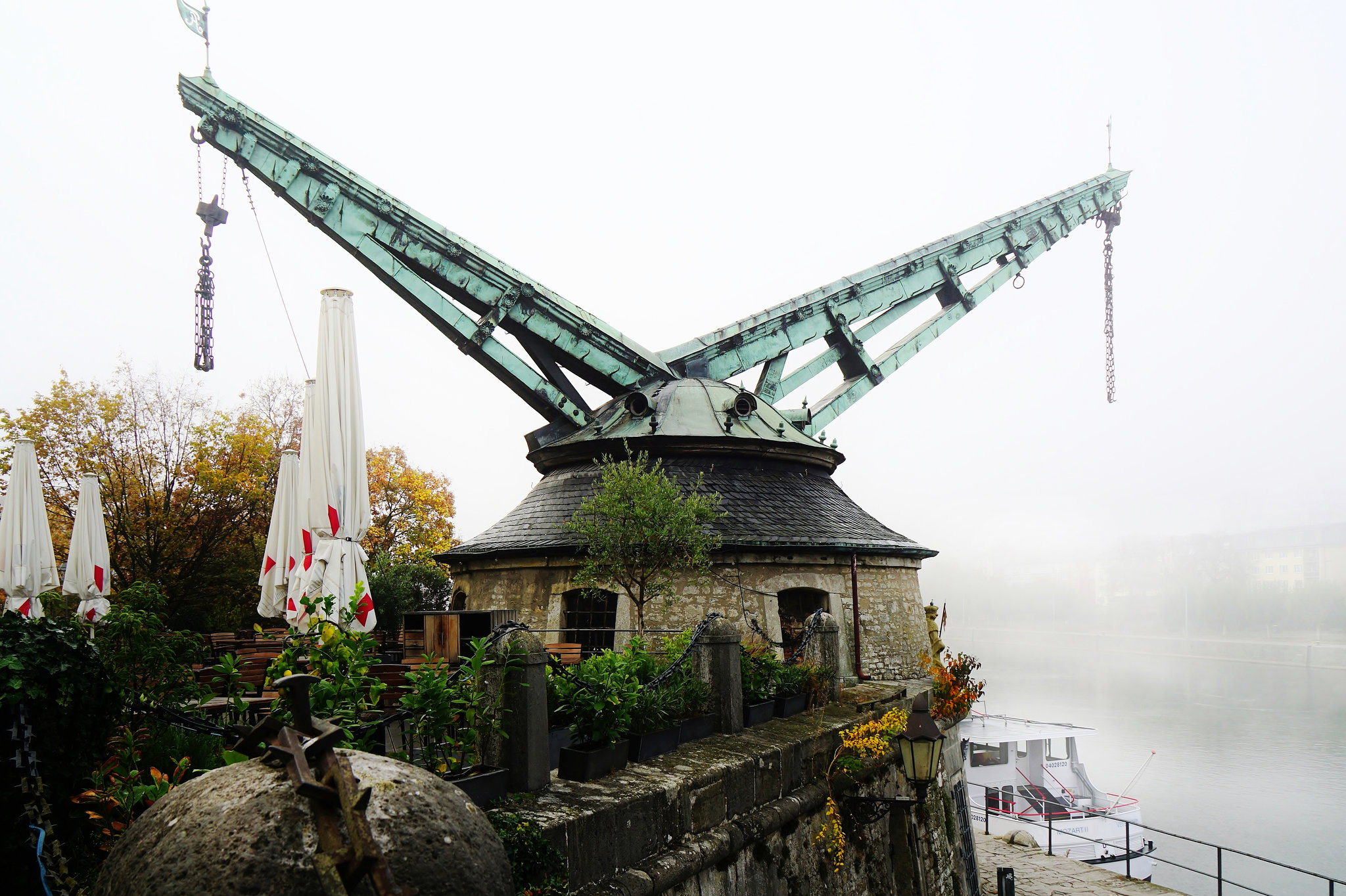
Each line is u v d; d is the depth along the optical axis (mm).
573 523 12781
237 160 16156
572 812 5551
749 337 19969
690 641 8383
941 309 24562
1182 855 31453
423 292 16812
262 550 28391
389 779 2844
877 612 15953
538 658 6035
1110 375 30078
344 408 9461
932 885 11508
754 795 7727
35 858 3803
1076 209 27938
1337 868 30094
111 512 28078
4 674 3820
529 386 17453
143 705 4438
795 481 16672
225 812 2648
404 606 24609
